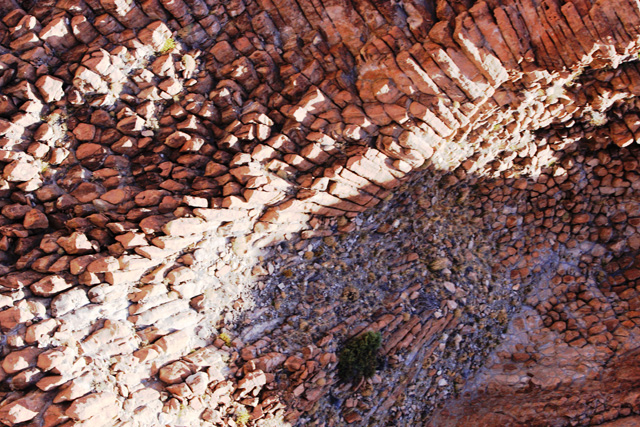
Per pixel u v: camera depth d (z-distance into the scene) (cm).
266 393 973
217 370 941
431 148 1091
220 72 1037
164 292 938
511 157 1298
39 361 765
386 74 1004
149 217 923
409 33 991
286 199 1054
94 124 966
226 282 1023
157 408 854
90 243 882
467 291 1341
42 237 903
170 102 1013
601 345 1291
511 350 1365
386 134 1045
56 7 935
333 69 1044
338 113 1045
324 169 1067
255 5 1018
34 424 734
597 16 898
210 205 980
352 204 1139
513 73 1010
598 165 1332
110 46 970
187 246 958
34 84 925
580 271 1416
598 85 1121
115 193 941
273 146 1027
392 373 1180
